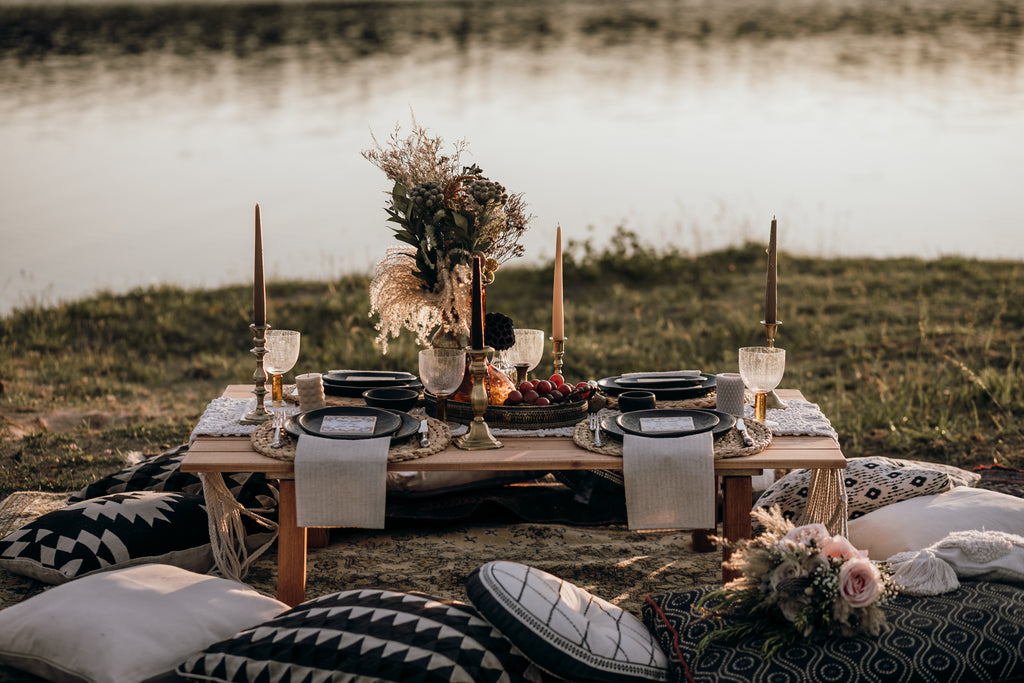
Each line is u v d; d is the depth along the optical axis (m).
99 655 2.81
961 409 6.46
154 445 5.93
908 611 2.96
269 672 2.69
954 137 37.88
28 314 9.66
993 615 2.93
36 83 64.19
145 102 56.59
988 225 18.56
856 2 151.50
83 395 7.24
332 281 11.32
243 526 4.15
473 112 49.81
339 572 4.05
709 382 4.36
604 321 9.47
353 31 108.25
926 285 10.53
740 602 2.93
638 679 2.78
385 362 7.97
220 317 9.62
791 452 3.47
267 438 3.57
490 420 3.75
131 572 3.26
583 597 3.08
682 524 3.35
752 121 46.16
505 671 2.70
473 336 3.48
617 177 28.08
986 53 74.94
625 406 3.85
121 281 14.12
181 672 2.78
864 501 4.01
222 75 70.00
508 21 121.94
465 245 3.82
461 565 4.12
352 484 3.29
